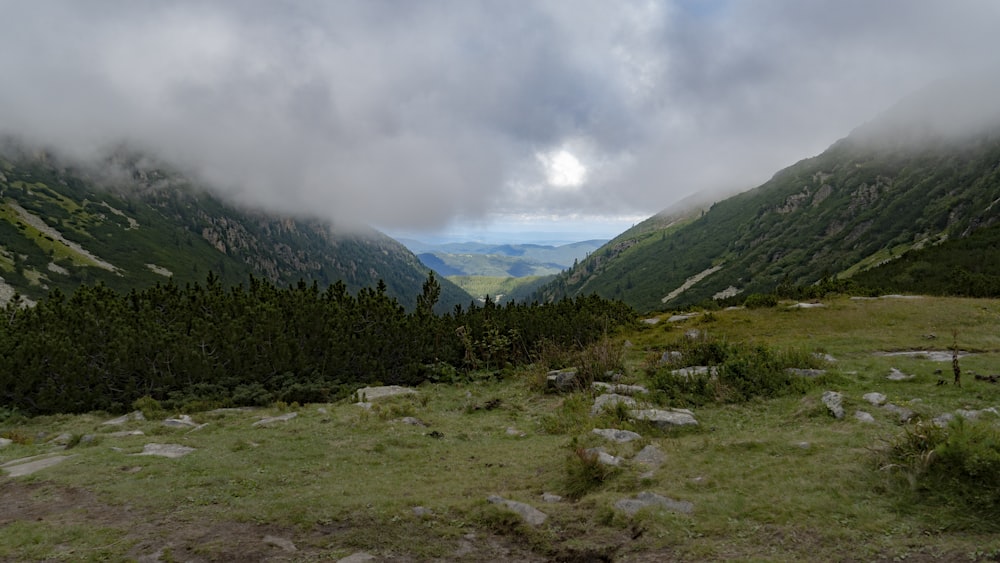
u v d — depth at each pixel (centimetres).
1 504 885
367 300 2894
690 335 2658
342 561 678
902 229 17512
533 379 2247
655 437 1220
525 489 966
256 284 3189
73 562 658
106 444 1349
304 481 1026
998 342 2038
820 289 4194
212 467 1102
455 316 3278
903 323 2669
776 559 613
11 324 2500
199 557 678
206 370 2238
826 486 781
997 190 14450
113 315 2488
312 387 2225
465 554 714
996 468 674
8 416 1952
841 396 1271
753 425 1236
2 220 16338
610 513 793
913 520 657
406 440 1375
